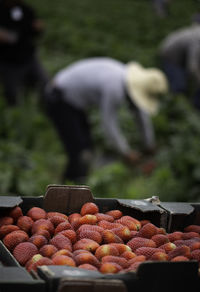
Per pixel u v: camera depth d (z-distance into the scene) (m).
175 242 3.41
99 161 11.53
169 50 12.50
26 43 11.62
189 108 13.24
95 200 3.86
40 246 3.30
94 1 31.30
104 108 8.42
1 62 11.75
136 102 8.38
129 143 12.48
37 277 2.64
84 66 8.60
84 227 3.45
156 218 3.74
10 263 3.06
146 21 28.44
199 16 12.61
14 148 9.80
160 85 8.40
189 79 12.66
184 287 2.69
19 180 8.39
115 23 26.95
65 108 8.59
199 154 9.52
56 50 21.48
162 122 12.35
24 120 12.27
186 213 3.71
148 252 3.22
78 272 2.65
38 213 3.69
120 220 3.67
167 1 30.33
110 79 8.39
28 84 12.13
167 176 8.80
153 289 2.66
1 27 11.48
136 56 20.61
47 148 11.72
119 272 2.86
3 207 3.54
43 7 28.25
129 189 8.33
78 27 25.77
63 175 8.82
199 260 3.11
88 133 8.80
